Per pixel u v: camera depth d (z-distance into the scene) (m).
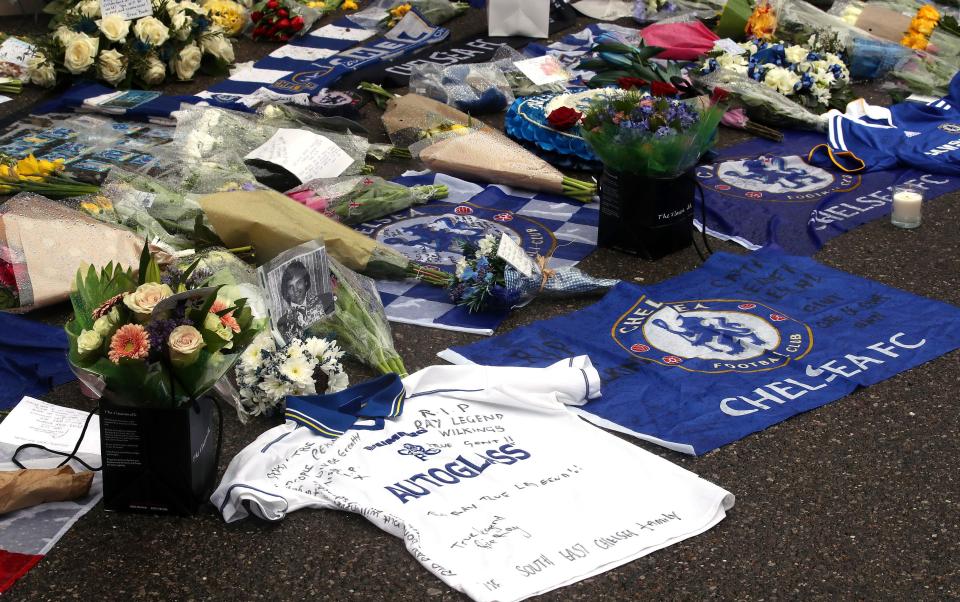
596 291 4.62
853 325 4.31
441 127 6.17
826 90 6.80
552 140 6.03
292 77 7.32
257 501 3.18
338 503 3.25
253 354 3.65
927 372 3.99
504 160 5.76
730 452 3.56
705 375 3.97
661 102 4.75
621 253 5.02
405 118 6.29
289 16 8.29
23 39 7.40
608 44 6.97
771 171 6.00
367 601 2.94
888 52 7.51
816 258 4.99
